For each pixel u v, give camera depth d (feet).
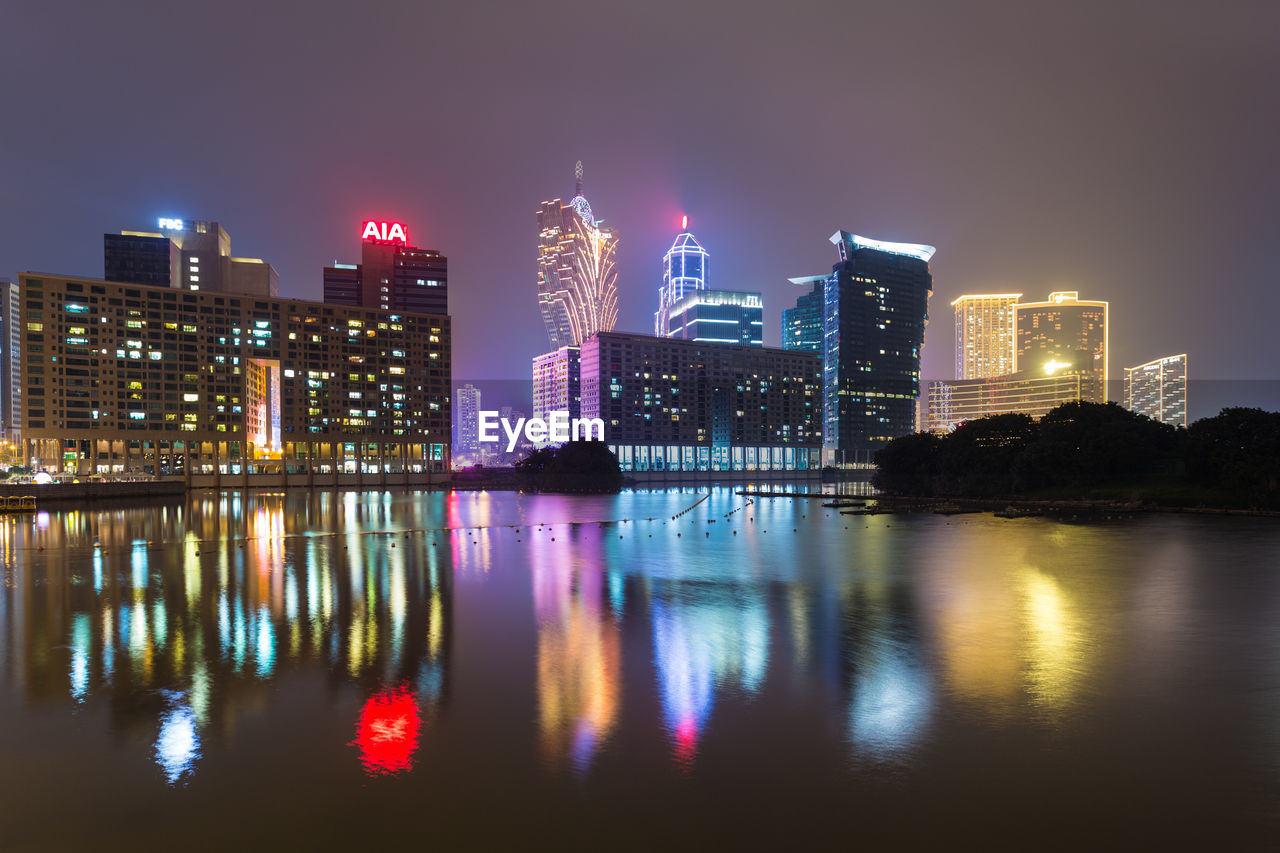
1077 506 417.08
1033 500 453.17
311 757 74.43
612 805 64.34
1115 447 439.63
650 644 118.11
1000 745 76.48
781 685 96.37
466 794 66.44
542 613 143.02
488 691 94.32
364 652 113.60
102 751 76.02
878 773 70.13
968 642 118.73
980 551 240.12
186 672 103.09
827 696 91.97
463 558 230.89
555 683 97.71
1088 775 69.51
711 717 84.89
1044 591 165.37
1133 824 60.54
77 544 274.16
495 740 78.38
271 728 82.12
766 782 68.39
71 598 160.86
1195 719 83.66
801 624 132.46
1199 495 390.42
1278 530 293.23
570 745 77.05
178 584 179.73
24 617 140.67
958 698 91.09
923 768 71.15
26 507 465.47
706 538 293.23
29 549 257.75
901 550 245.24
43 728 82.33
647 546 265.13
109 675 101.81
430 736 79.61
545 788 67.51
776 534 307.37
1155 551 233.55
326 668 104.94
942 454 529.86
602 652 113.19
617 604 152.25
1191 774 69.62
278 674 102.06
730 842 58.18
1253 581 176.86
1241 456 378.32
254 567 210.18
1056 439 466.70
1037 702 89.51
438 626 131.64
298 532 323.98
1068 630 126.93
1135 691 93.30
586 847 57.67
